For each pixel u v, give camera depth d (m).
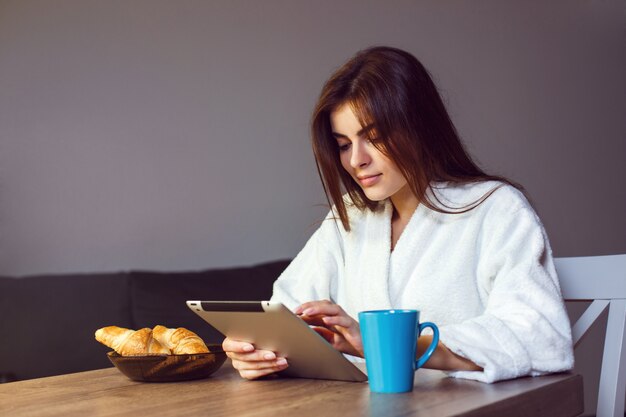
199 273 2.85
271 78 3.31
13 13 2.96
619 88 4.11
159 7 3.16
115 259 3.03
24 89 2.96
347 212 1.55
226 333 1.14
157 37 3.14
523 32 3.86
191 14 3.20
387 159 1.30
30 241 2.92
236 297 2.81
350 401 0.91
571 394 1.04
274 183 3.29
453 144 1.40
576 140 3.95
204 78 3.21
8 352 2.53
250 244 3.23
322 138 1.41
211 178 3.20
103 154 3.04
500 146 3.71
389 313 0.95
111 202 3.04
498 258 1.26
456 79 3.63
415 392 0.96
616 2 4.12
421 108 1.32
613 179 4.06
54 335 2.58
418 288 1.39
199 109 3.19
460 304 1.36
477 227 1.36
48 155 2.97
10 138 2.93
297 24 3.37
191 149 3.17
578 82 4.00
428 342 1.07
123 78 3.09
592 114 4.02
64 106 3.01
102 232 3.02
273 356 1.10
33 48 2.98
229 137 3.23
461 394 0.93
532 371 1.06
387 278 1.44
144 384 1.14
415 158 1.31
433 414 0.81
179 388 1.08
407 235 1.43
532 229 1.27
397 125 1.28
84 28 3.05
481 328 1.07
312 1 3.40
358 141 1.30
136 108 3.10
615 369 1.30
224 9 3.26
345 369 1.05
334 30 3.43
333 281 1.58
